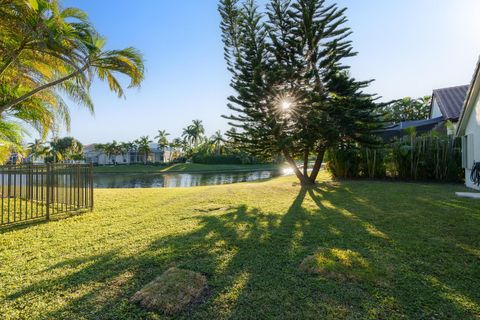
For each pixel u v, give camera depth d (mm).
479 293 2238
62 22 5254
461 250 3148
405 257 2967
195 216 5207
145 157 60062
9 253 3293
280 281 2477
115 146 57531
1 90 6730
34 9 4863
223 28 10680
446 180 9781
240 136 10711
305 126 9789
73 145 52375
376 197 6793
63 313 2049
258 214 5281
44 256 3191
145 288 2332
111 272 2729
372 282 2414
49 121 7914
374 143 10594
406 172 10469
